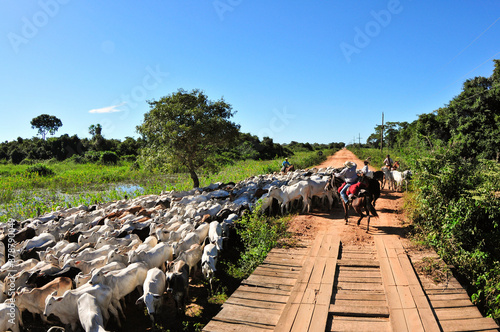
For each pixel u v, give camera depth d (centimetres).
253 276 782
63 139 5422
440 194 1073
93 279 736
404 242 984
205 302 830
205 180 2475
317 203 1548
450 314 612
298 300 659
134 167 3419
